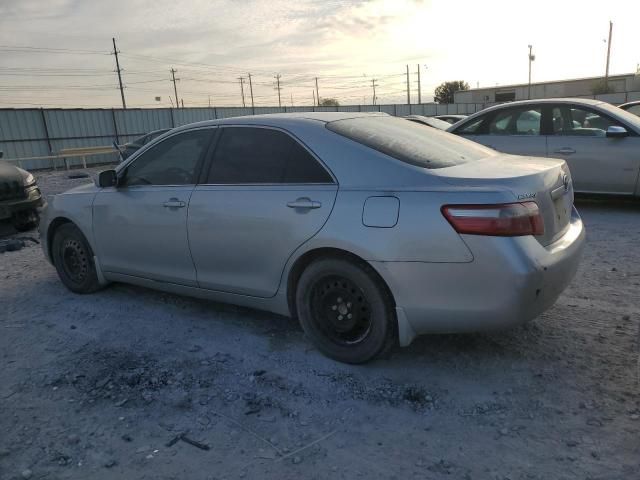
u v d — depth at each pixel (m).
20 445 2.81
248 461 2.63
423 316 3.14
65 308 4.77
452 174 3.15
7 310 4.80
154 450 2.73
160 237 4.23
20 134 30.28
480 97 86.06
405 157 3.33
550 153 7.80
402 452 2.65
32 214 7.88
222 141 3.99
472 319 3.03
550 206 3.24
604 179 7.50
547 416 2.87
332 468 2.55
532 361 3.44
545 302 3.09
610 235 6.36
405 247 3.08
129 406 3.14
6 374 3.59
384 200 3.17
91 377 3.50
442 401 3.06
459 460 2.57
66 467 2.63
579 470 2.46
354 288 3.35
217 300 4.13
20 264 6.33
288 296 3.67
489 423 2.84
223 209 3.80
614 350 3.51
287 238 3.51
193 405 3.13
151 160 4.40
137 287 5.22
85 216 4.77
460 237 2.95
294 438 2.80
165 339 4.03
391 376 3.35
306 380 3.35
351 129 3.62
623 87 71.69
